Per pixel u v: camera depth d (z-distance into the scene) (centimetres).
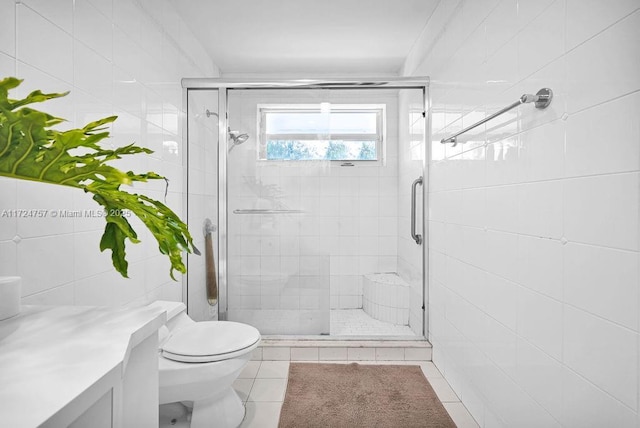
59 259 143
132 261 201
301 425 190
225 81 277
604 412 104
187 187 284
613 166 101
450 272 232
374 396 220
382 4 254
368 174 383
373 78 278
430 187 279
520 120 148
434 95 264
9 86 55
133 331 81
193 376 165
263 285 287
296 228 288
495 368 170
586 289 111
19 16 124
